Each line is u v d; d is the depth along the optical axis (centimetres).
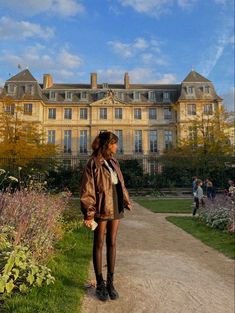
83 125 5322
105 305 397
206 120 3459
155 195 2903
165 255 698
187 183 3250
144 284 486
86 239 796
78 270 512
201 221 1220
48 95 5397
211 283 514
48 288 411
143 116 5378
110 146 412
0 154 2491
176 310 399
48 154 2986
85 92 5434
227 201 1188
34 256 452
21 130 2709
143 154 5244
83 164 3309
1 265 374
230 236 902
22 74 5225
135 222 1224
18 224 464
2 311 342
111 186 404
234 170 3212
